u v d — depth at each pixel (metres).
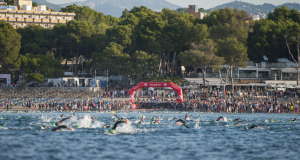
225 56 78.56
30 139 25.98
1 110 61.28
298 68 80.38
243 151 22.36
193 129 33.06
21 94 71.31
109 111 60.22
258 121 41.97
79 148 22.53
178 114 54.09
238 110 59.69
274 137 28.27
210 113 57.19
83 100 65.56
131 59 85.31
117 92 73.69
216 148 23.23
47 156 20.12
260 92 73.94
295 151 22.48
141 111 60.59
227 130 32.53
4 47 78.62
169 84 65.62
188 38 90.38
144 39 88.75
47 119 43.16
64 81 84.31
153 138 27.14
